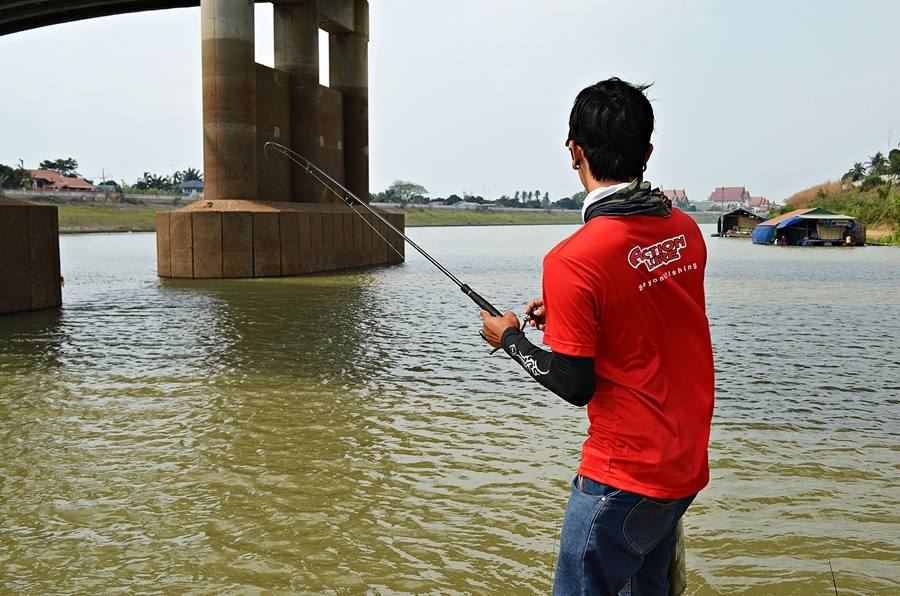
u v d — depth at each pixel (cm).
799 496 482
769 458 559
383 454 568
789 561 392
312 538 423
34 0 2930
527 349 223
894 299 1625
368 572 383
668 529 219
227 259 2277
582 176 230
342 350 1009
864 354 979
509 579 375
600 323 209
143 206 10075
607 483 211
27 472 534
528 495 484
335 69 3108
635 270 208
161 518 454
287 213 2388
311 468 538
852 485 503
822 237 4800
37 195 9225
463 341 1084
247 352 993
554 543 415
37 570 390
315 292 1836
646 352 210
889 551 404
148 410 700
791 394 761
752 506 465
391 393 764
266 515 456
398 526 438
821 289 1856
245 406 712
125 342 1073
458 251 4150
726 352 991
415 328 1213
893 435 620
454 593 362
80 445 596
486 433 623
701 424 218
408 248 4578
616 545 214
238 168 2350
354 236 2866
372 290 1881
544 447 585
